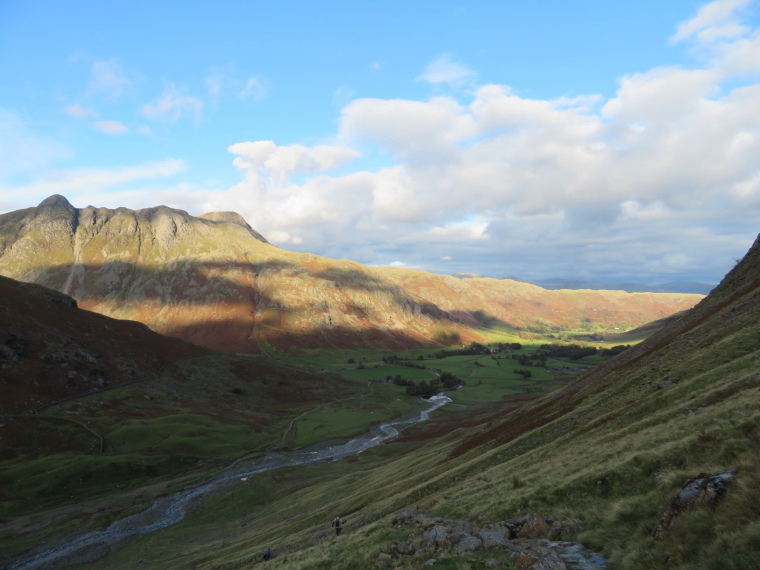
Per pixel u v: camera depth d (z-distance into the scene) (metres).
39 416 108.81
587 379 69.25
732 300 59.38
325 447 127.38
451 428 126.56
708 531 12.76
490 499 26.33
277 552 39.41
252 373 197.62
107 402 129.75
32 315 150.62
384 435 139.38
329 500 64.31
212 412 145.62
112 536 69.12
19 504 76.31
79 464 90.94
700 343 46.72
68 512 75.94
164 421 122.81
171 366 174.00
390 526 27.55
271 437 132.62
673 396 32.62
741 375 28.91
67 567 59.06
